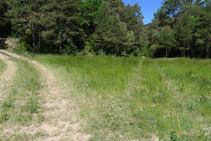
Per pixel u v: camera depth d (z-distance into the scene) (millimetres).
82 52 30766
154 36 45625
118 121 2844
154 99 3607
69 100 3900
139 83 4848
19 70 7891
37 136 2434
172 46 37562
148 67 7609
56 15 22984
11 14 22281
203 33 26328
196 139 2211
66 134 2496
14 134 2473
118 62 9539
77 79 5684
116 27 34969
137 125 2670
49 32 22406
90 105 3561
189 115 2885
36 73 7137
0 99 3863
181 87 4281
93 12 32875
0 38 29328
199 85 4477
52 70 7809
